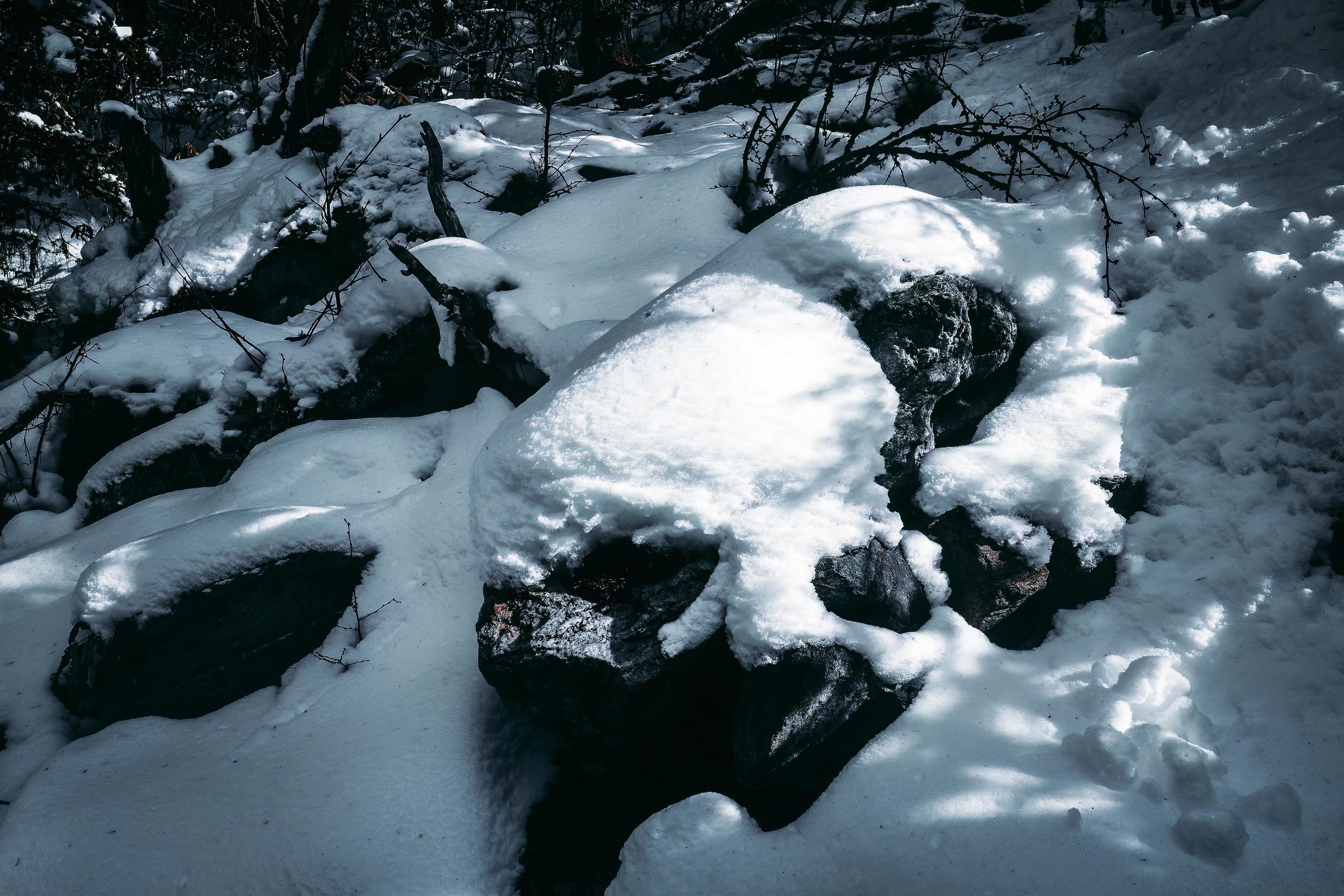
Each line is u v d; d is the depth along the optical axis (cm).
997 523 357
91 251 877
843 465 341
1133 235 423
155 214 869
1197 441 358
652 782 349
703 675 332
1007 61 798
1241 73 505
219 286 788
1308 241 375
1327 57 472
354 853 325
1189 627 322
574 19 1327
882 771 301
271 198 795
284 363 585
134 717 429
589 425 359
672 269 553
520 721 371
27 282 1027
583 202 641
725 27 1041
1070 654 333
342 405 585
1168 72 560
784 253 403
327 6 837
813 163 664
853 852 282
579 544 343
